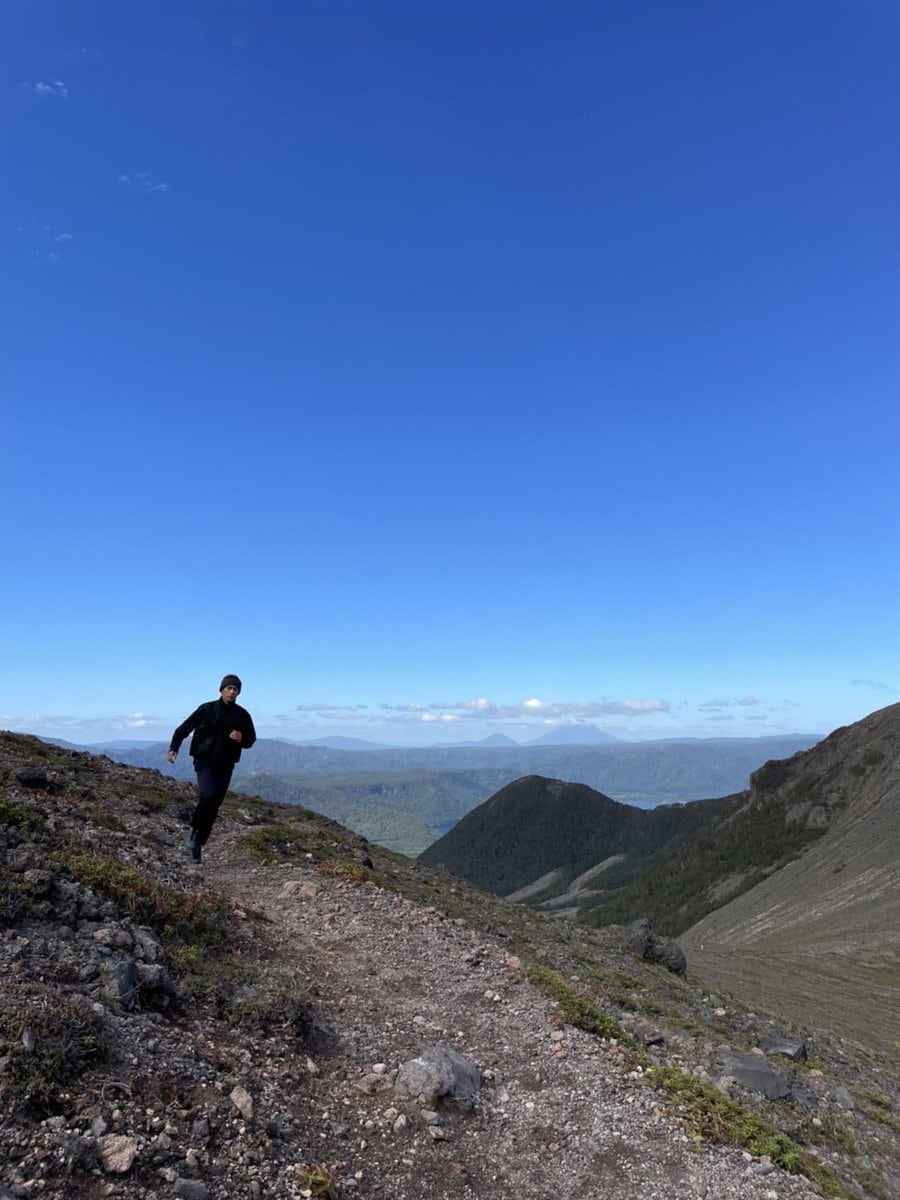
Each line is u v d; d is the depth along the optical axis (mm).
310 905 13367
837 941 80500
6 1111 4961
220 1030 7473
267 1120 6211
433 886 20875
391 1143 6746
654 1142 7746
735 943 118625
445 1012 9984
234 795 26156
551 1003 10914
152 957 8016
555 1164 7094
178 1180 5023
